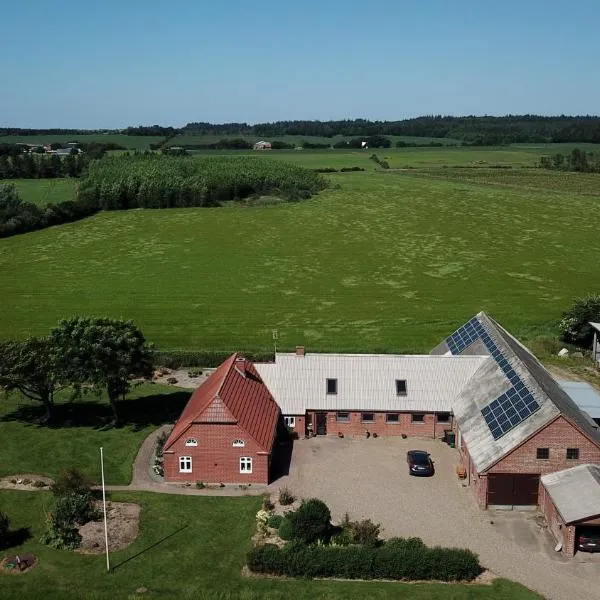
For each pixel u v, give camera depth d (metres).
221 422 55.09
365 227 166.25
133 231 164.00
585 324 89.81
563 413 50.97
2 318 106.06
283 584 43.41
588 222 168.38
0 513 48.44
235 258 140.88
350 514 51.84
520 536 48.97
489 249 145.62
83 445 63.81
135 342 66.62
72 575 44.19
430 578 44.06
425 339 95.62
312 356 67.38
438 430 64.31
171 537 48.50
